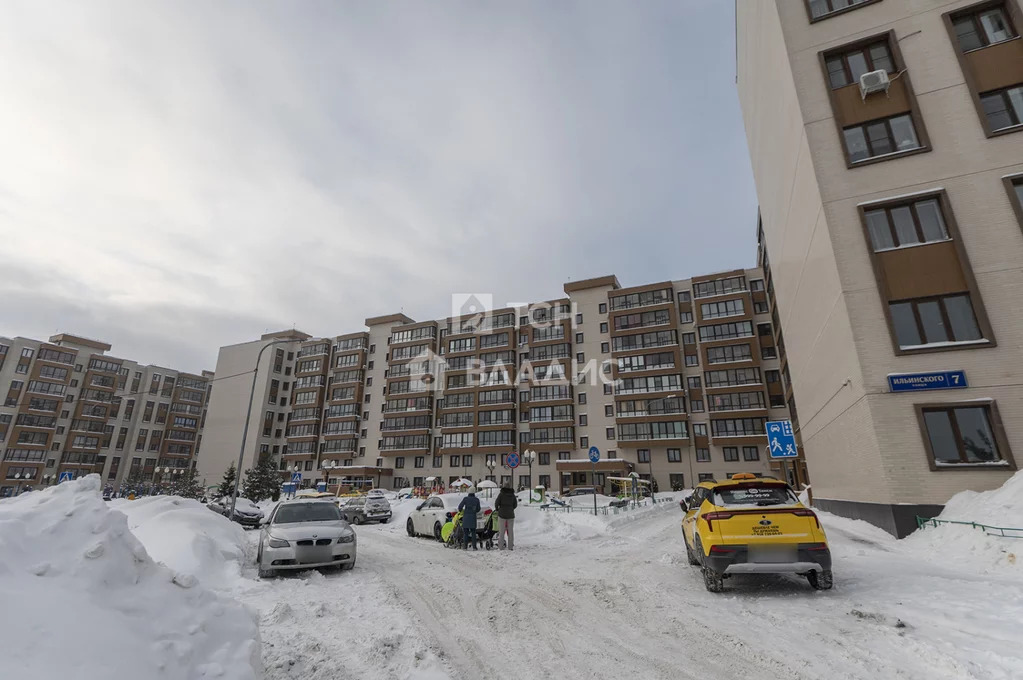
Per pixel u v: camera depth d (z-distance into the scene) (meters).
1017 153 13.98
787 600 6.50
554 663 4.59
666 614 6.09
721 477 51.22
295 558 8.90
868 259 14.88
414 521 17.17
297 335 86.75
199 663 3.36
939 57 15.54
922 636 4.86
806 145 16.84
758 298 54.97
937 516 12.35
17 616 2.63
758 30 22.91
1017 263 13.27
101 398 89.38
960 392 13.09
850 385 15.34
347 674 4.30
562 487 55.81
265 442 78.19
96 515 3.82
